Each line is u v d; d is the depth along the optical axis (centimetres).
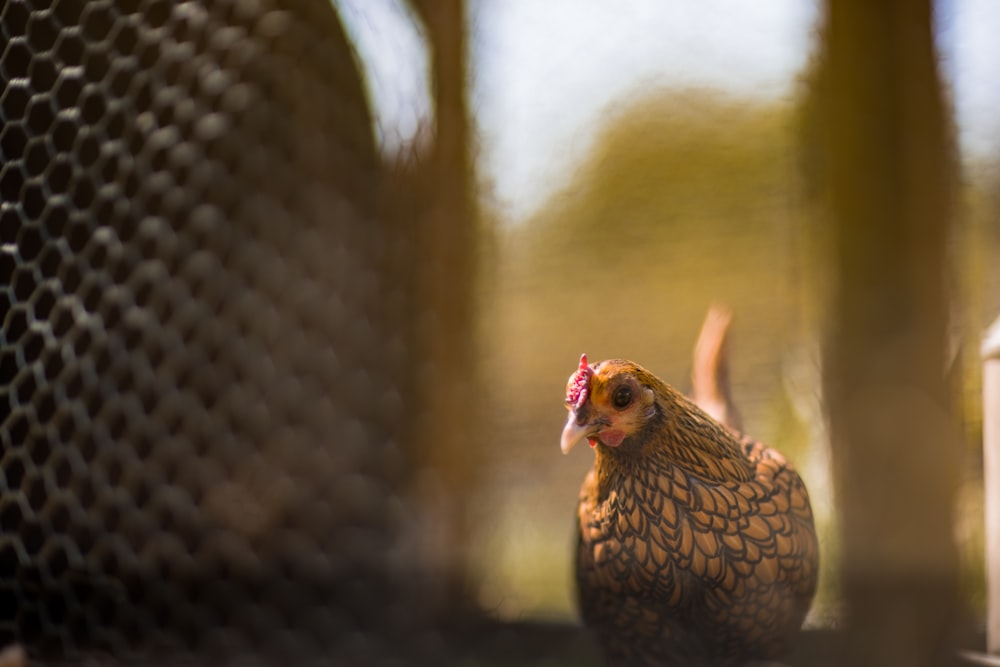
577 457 148
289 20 113
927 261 118
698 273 154
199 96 106
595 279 159
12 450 95
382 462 124
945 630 112
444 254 122
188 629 112
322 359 122
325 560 122
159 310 107
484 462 125
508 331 144
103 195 98
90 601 104
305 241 120
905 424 117
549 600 123
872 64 119
